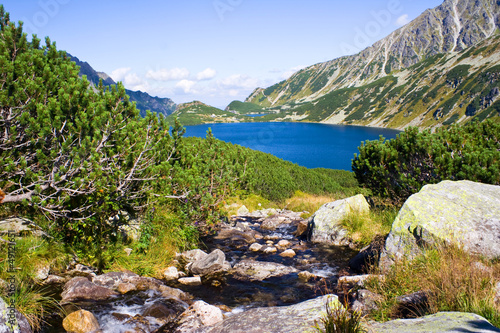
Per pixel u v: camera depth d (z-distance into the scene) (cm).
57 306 659
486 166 1181
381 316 578
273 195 2659
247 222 2022
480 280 555
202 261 1062
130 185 1002
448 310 517
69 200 857
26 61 850
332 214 1467
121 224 1045
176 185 1147
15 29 883
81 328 586
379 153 1481
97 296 734
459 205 887
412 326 411
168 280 941
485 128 1402
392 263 863
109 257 930
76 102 849
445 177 1232
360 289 751
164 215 1156
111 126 884
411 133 1422
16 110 806
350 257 1193
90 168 830
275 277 998
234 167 1518
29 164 875
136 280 846
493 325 396
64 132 876
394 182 1480
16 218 877
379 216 1391
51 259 808
